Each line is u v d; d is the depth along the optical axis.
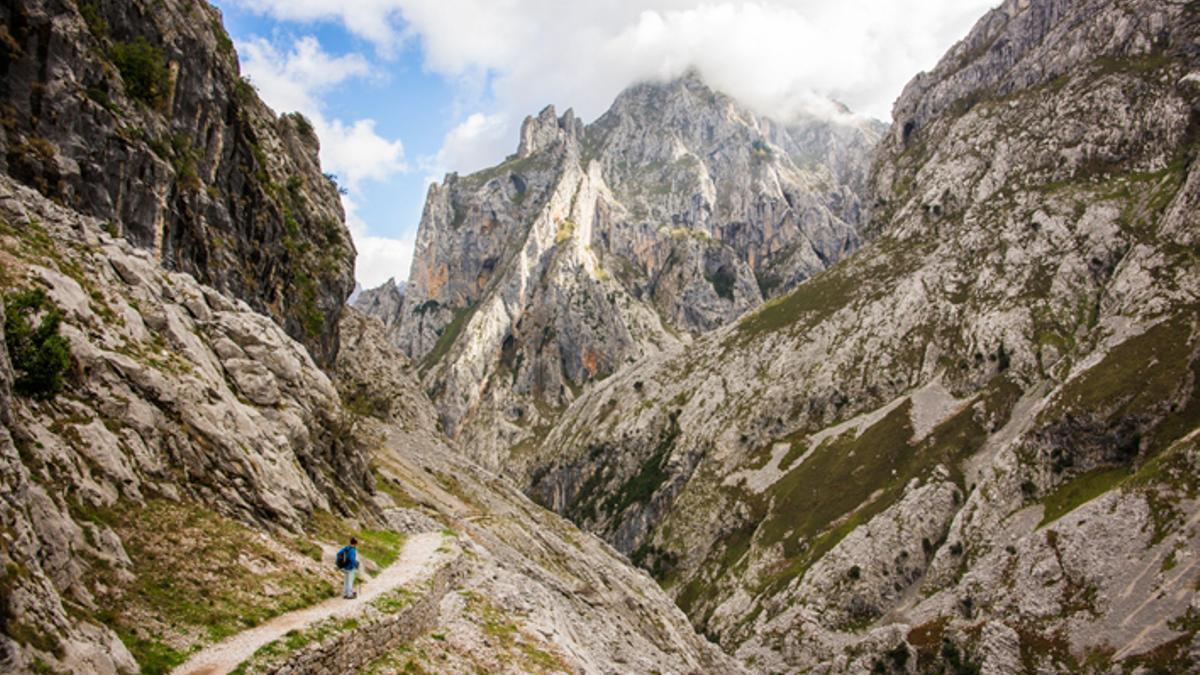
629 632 73.31
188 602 25.55
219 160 67.50
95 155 48.94
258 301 73.88
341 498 50.44
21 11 44.62
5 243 31.59
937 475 196.62
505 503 104.69
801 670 165.50
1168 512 135.12
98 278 36.22
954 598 150.38
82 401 29.94
